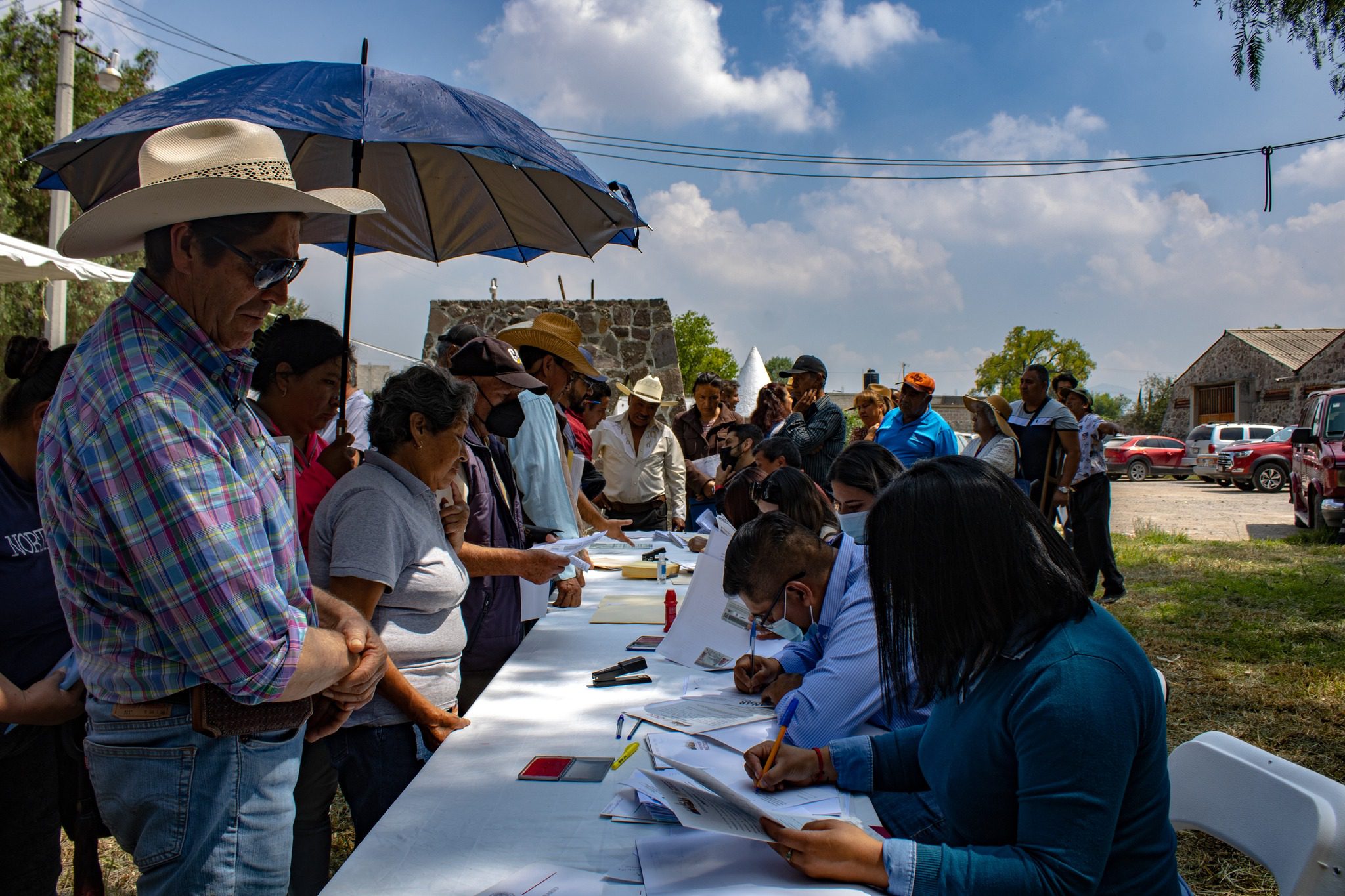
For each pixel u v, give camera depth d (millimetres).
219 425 1359
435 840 1452
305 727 1606
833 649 1892
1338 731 3795
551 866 1349
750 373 11859
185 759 1368
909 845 1220
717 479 5922
